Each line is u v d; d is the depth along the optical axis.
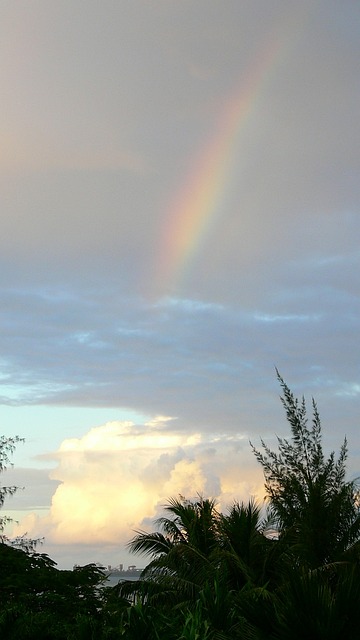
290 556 24.91
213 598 9.91
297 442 27.22
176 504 29.20
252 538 26.39
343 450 26.86
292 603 8.05
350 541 25.84
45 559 25.17
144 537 28.36
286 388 28.05
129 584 24.48
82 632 9.51
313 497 25.86
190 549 24.66
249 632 8.43
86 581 23.28
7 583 21.52
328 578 21.75
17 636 11.40
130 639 9.09
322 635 7.88
